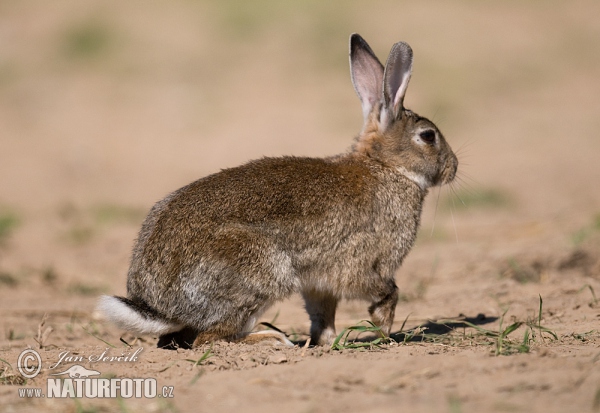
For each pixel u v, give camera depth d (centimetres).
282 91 7738
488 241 4081
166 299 2220
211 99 7581
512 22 9600
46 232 4822
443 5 9831
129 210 5272
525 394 1622
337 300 2517
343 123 7006
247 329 2261
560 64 8662
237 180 2339
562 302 2802
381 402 1609
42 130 7056
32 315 3067
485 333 2344
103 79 7931
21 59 8312
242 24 9056
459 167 6197
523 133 7006
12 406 1719
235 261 2212
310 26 9025
